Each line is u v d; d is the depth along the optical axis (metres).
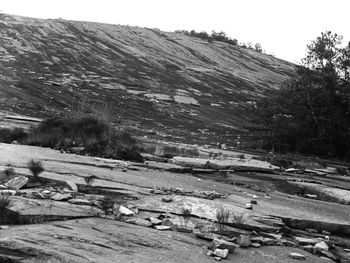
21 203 7.17
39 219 6.68
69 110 37.19
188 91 59.09
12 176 9.52
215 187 12.50
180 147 23.30
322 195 14.21
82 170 11.43
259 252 6.89
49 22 75.81
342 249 8.08
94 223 6.96
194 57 81.75
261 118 36.28
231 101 58.75
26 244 5.39
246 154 26.38
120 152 16.25
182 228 7.31
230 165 17.97
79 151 15.89
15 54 56.69
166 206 8.68
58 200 8.05
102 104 42.62
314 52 38.56
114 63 64.62
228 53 91.81
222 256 6.22
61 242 5.71
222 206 9.14
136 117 40.25
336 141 35.28
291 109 36.06
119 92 50.72
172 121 42.03
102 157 15.78
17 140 17.64
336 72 38.19
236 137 38.00
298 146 34.44
